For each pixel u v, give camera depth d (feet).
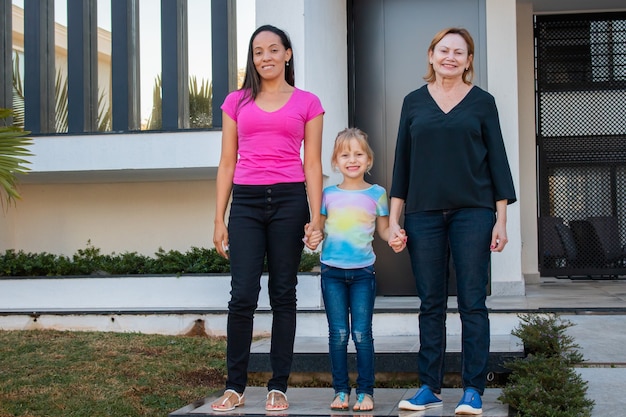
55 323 20.12
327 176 21.74
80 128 23.61
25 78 23.93
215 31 22.97
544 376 11.64
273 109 11.65
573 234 30.66
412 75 23.66
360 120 23.89
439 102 11.54
